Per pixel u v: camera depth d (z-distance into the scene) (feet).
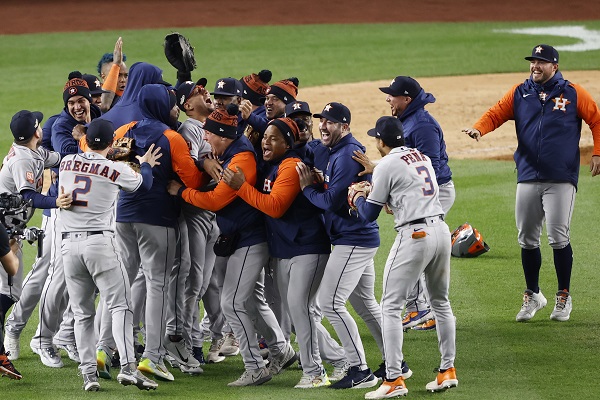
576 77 279.08
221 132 88.12
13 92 271.90
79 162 85.05
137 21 408.26
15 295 98.53
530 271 109.09
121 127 92.38
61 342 97.55
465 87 274.57
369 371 87.66
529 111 108.47
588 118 108.37
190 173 89.30
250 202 86.07
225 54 333.01
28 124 92.99
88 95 103.76
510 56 322.34
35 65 315.37
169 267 90.84
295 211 86.94
